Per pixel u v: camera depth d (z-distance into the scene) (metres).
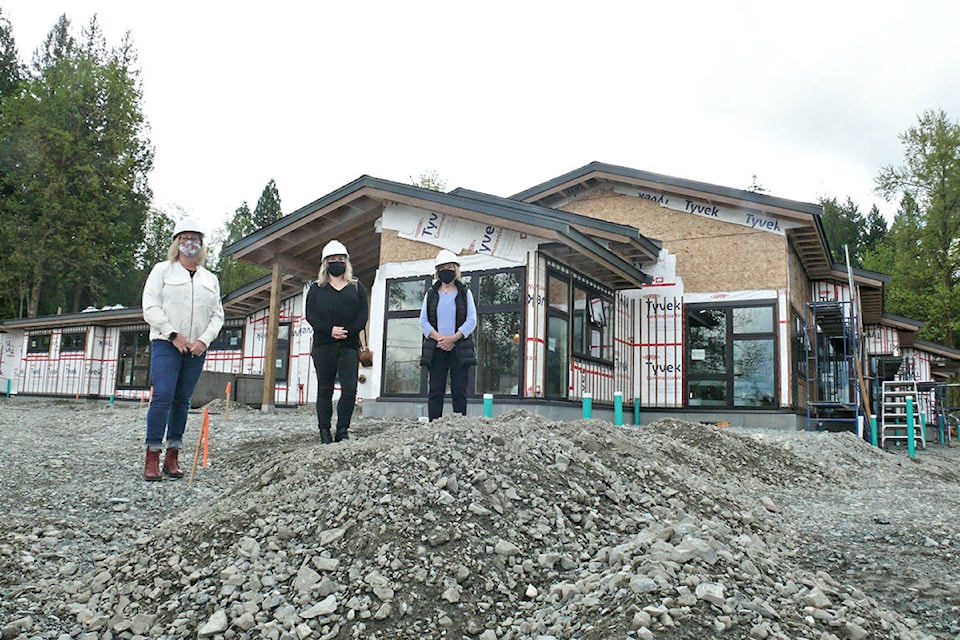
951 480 8.99
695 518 4.49
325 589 3.25
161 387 5.87
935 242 32.09
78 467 6.34
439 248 12.65
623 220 16.09
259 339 20.66
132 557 3.80
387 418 11.82
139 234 40.50
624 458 5.38
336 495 4.08
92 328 24.11
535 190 16.77
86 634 3.11
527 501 4.17
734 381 14.73
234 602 3.22
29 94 33.72
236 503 4.32
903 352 25.39
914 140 32.28
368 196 13.02
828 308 16.19
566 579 3.43
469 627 3.04
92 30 41.28
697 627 2.66
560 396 12.45
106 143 34.69
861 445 10.48
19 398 25.75
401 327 12.87
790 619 2.87
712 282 15.12
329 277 6.63
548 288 12.05
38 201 32.72
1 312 35.75
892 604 3.57
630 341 15.59
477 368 12.01
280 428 9.62
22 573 3.74
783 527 5.13
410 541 3.58
